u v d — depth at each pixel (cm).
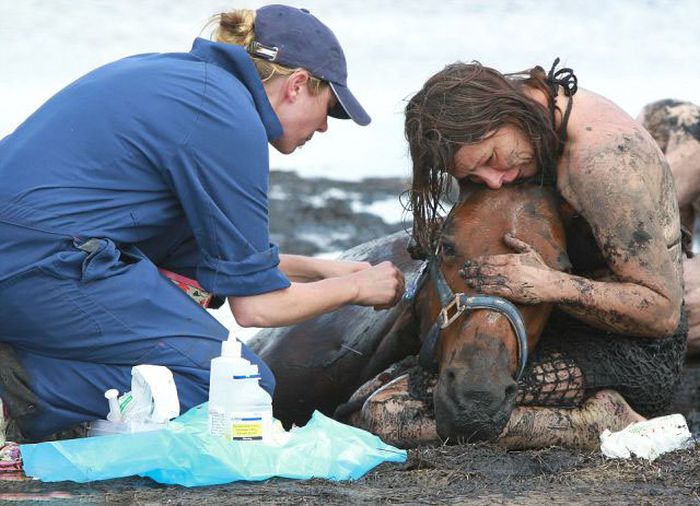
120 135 1731
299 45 1830
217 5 9575
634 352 1880
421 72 7512
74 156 1731
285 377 2316
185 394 1728
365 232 3959
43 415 1741
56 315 1703
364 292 1859
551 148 1817
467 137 1781
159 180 1750
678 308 1828
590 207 1814
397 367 1986
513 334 1730
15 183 1717
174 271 1864
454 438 1695
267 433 1631
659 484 1598
